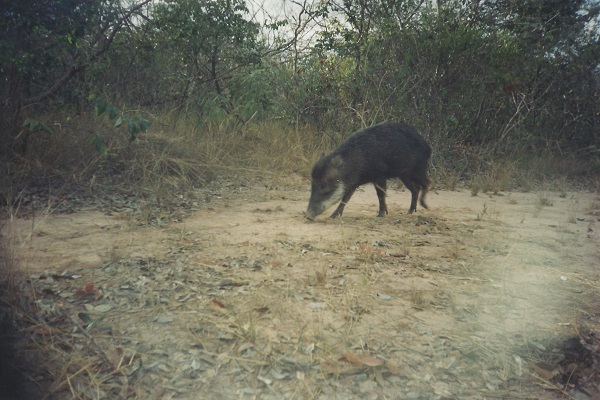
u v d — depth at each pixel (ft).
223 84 38.45
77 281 12.45
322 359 9.45
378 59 38.68
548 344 10.77
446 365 9.66
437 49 38.24
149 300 11.54
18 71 24.48
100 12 26.40
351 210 24.22
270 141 34.24
